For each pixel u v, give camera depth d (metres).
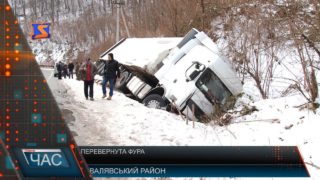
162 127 10.73
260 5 16.61
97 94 16.08
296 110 11.23
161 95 15.27
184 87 14.28
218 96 14.27
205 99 14.10
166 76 15.00
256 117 11.77
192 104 13.95
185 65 14.80
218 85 14.42
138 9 42.94
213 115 13.34
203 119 13.60
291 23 13.05
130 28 42.75
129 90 16.94
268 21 15.61
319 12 13.20
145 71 16.25
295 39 12.48
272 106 12.16
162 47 17.33
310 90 11.39
